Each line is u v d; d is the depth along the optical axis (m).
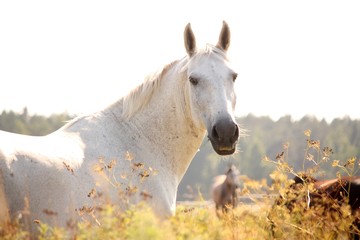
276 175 8.73
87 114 9.46
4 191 7.33
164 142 9.77
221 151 8.98
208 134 9.15
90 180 8.33
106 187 8.48
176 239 7.04
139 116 9.70
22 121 149.25
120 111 9.67
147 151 9.58
